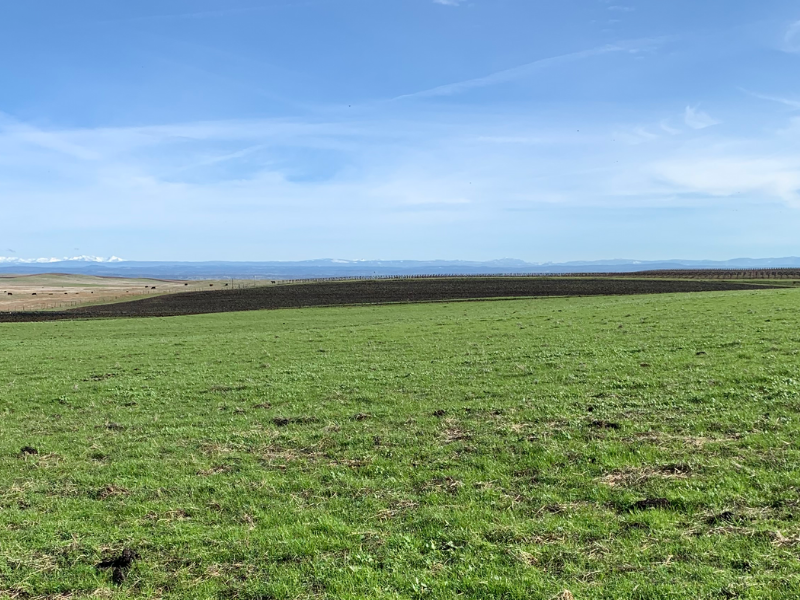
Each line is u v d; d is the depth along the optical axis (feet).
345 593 26.55
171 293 396.78
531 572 27.02
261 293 365.81
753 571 25.52
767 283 322.55
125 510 37.65
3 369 104.37
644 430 46.34
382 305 257.75
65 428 61.11
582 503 34.27
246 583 28.09
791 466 35.96
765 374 60.03
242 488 40.52
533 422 51.60
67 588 28.63
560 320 135.23
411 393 67.21
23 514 37.58
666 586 24.82
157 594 27.71
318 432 53.36
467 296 299.38
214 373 90.17
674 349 81.51
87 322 218.79
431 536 31.58
